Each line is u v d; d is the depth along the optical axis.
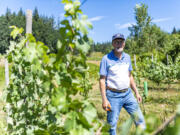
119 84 2.80
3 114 4.52
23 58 2.11
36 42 1.64
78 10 1.21
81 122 1.13
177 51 20.78
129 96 2.86
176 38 22.61
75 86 1.39
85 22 1.17
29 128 2.05
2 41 71.50
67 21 1.21
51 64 1.49
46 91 1.50
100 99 7.58
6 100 2.37
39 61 1.59
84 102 1.17
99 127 1.24
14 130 2.24
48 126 1.79
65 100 1.18
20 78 2.21
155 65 10.55
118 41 2.80
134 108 2.81
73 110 1.16
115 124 2.84
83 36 1.23
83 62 1.34
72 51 1.34
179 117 0.55
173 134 0.55
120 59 2.88
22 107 2.13
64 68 1.37
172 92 7.34
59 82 1.38
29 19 3.34
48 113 1.85
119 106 2.85
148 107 5.46
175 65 10.37
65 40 1.25
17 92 2.28
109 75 2.85
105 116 4.90
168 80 9.88
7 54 2.31
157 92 8.26
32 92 2.02
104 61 2.87
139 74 9.62
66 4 1.20
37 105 2.04
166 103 5.81
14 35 2.16
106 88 2.91
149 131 0.68
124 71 2.85
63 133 1.39
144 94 5.54
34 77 1.98
